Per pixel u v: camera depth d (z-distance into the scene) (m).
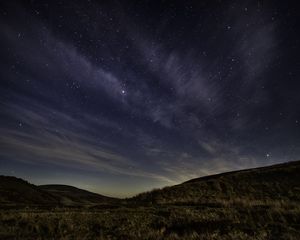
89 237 10.60
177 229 12.44
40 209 19.70
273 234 10.80
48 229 11.73
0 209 19.47
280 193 30.83
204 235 10.82
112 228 12.27
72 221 13.04
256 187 34.22
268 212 14.34
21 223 12.84
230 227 11.95
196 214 14.89
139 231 11.38
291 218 13.38
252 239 9.89
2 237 10.24
